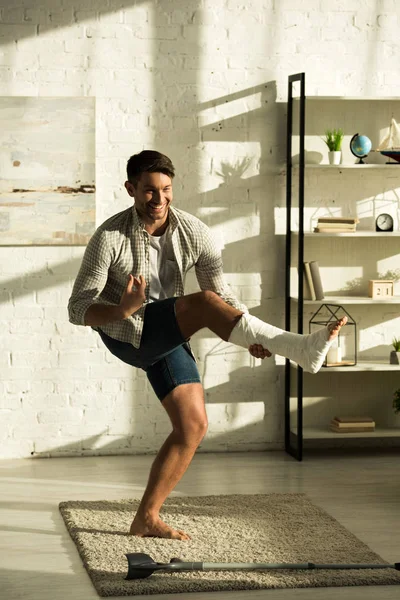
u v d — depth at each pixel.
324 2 5.22
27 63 4.97
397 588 3.12
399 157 5.08
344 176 5.30
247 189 5.22
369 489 4.44
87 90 5.03
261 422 5.32
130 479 4.64
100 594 3.04
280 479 4.64
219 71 5.14
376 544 3.58
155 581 3.12
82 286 3.38
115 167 5.08
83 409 5.14
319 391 5.39
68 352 5.10
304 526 3.77
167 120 5.12
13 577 3.22
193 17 5.10
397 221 5.36
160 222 3.45
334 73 5.25
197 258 3.55
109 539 3.58
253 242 5.25
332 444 5.42
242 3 5.14
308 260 5.30
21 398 5.07
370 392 5.41
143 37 5.06
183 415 3.57
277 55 5.20
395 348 5.22
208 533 3.67
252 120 5.19
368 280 5.36
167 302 3.28
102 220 5.09
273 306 5.29
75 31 5.00
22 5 4.95
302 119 4.80
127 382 5.16
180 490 4.42
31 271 5.03
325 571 3.23
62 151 4.99
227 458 5.13
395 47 5.30
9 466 4.91
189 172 5.16
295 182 5.25
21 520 3.92
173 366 3.57
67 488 4.46
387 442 5.46
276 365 5.32
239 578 3.15
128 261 3.43
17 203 4.97
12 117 4.94
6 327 5.04
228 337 3.13
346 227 5.04
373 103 5.29
